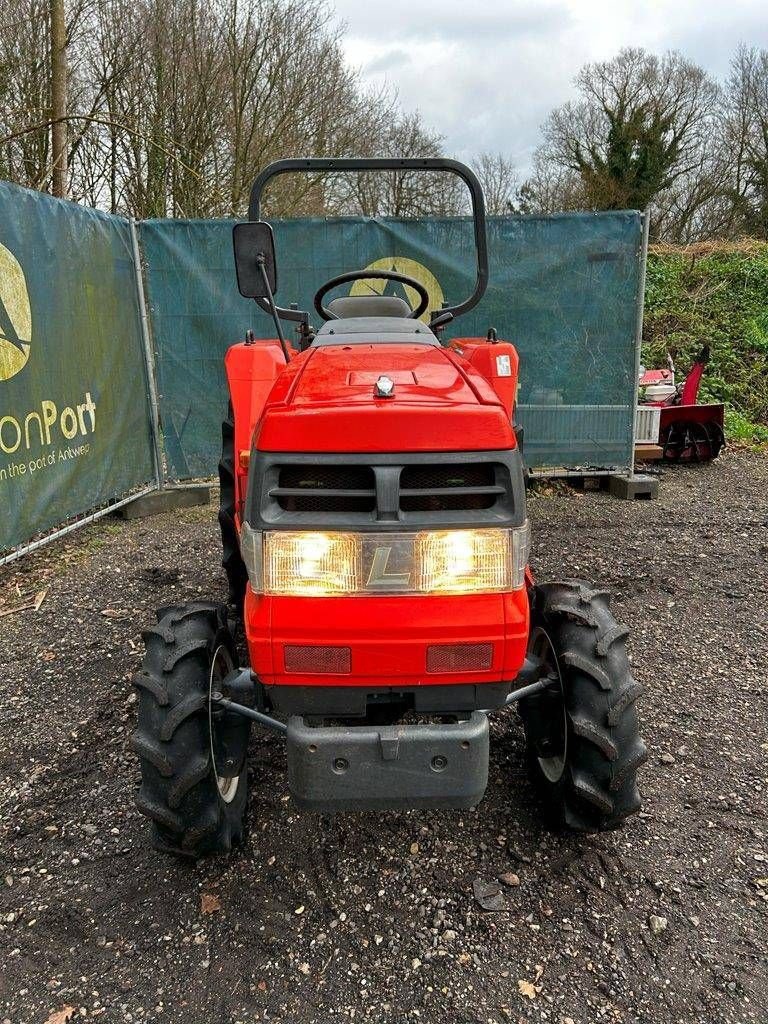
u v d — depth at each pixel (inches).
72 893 88.0
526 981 76.4
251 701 90.7
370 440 69.9
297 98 560.4
